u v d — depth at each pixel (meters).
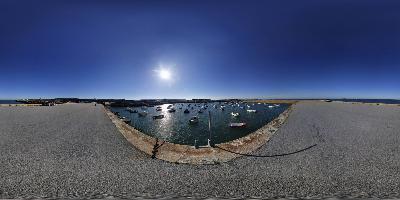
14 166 14.41
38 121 38.25
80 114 53.03
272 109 114.50
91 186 11.14
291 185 11.16
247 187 10.93
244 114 86.31
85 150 18.52
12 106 88.44
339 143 20.17
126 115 88.19
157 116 73.81
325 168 13.68
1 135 25.06
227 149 18.64
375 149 18.06
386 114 47.91
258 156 16.38
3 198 9.77
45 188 10.91
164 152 17.95
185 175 12.62
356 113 50.97
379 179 11.85
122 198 9.80
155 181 11.77
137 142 21.88
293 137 22.86
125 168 13.93
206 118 72.00
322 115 46.03
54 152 17.89
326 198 9.70
